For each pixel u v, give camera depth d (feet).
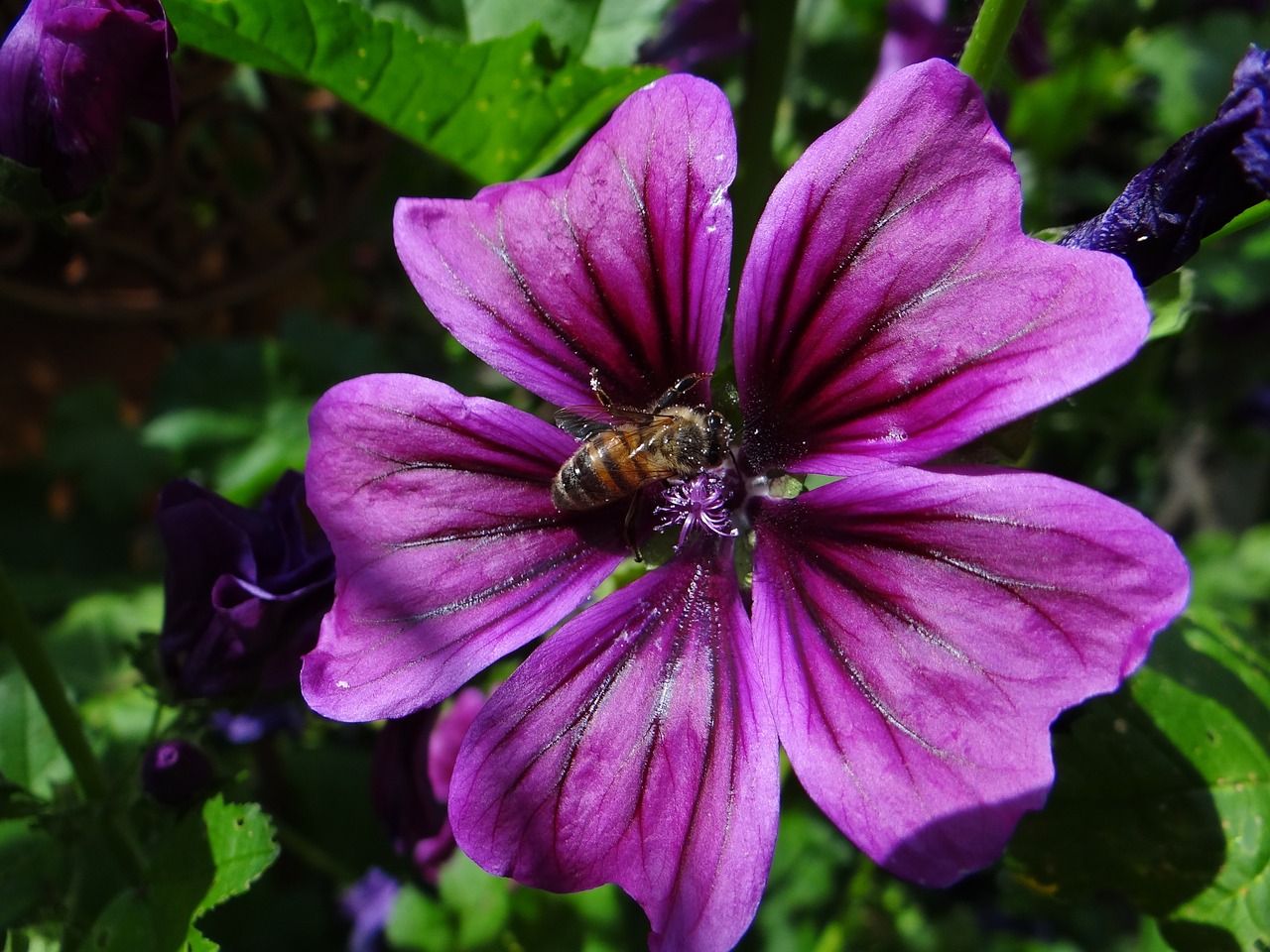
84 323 0.74
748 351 0.23
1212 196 0.23
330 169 0.58
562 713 0.23
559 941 0.44
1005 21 0.25
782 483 0.24
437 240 0.23
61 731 0.31
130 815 0.32
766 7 0.38
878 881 0.55
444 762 0.38
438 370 0.60
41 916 0.31
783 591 0.23
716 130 0.22
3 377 0.74
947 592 0.21
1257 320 0.57
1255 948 0.29
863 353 0.22
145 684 0.32
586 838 0.22
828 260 0.22
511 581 0.24
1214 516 0.69
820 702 0.22
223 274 0.59
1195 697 0.30
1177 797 0.30
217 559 0.28
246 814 0.28
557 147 0.34
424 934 0.44
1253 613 0.63
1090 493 0.19
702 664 0.24
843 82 0.48
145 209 0.55
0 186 0.26
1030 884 0.30
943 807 0.20
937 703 0.21
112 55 0.25
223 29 0.29
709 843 0.22
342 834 0.48
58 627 0.51
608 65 0.36
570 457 0.24
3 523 0.65
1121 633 0.19
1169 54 0.52
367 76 0.31
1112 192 0.56
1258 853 0.29
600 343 0.24
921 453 0.21
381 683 0.22
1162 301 0.26
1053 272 0.20
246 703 0.30
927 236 0.21
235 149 0.62
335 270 0.72
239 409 0.57
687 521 0.25
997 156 0.20
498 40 0.30
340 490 0.22
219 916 0.48
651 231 0.23
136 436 0.63
